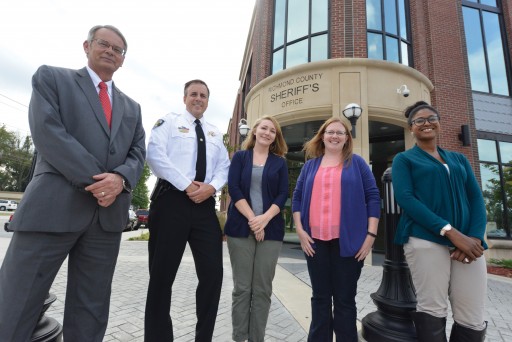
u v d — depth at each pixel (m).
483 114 9.48
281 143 2.79
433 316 1.93
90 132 1.87
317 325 2.15
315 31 8.99
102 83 2.05
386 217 2.64
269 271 2.36
